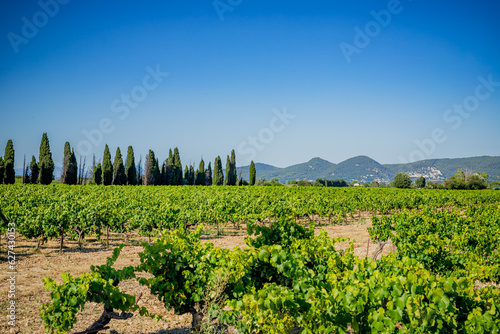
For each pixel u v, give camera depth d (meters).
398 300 3.71
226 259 5.31
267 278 5.73
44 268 9.76
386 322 3.70
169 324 6.48
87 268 9.88
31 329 5.93
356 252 12.99
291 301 3.96
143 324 6.42
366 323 3.98
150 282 5.14
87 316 6.62
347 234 17.30
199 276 5.29
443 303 3.65
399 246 8.33
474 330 3.64
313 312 3.88
